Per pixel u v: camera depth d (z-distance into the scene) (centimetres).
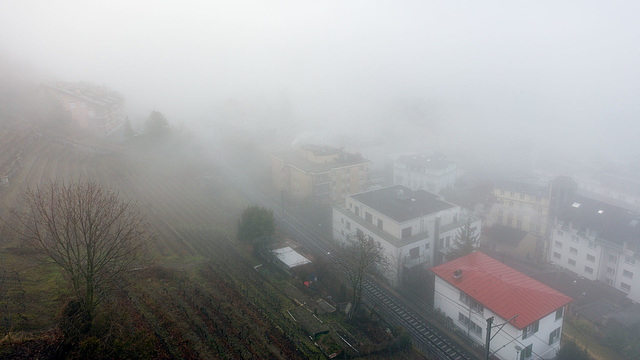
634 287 4022
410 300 3594
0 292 1917
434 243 4153
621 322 3394
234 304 2589
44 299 1941
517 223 5512
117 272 1966
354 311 2844
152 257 3059
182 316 2238
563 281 4178
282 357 2106
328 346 2391
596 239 4291
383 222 4084
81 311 1669
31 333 1578
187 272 2966
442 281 3291
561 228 4728
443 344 2970
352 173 5684
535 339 2792
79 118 6794
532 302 2831
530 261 4819
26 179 4072
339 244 4625
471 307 3016
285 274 3422
